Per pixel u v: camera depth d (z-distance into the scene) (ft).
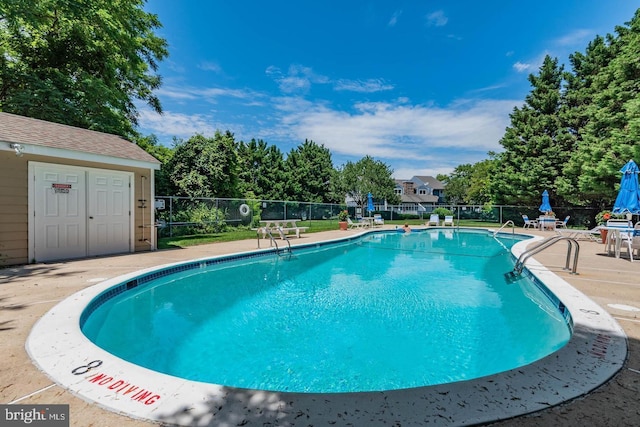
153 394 6.08
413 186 179.52
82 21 36.91
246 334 12.87
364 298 17.79
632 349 8.17
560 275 18.10
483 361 10.61
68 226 23.88
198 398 5.90
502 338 12.32
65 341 8.67
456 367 10.19
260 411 5.44
